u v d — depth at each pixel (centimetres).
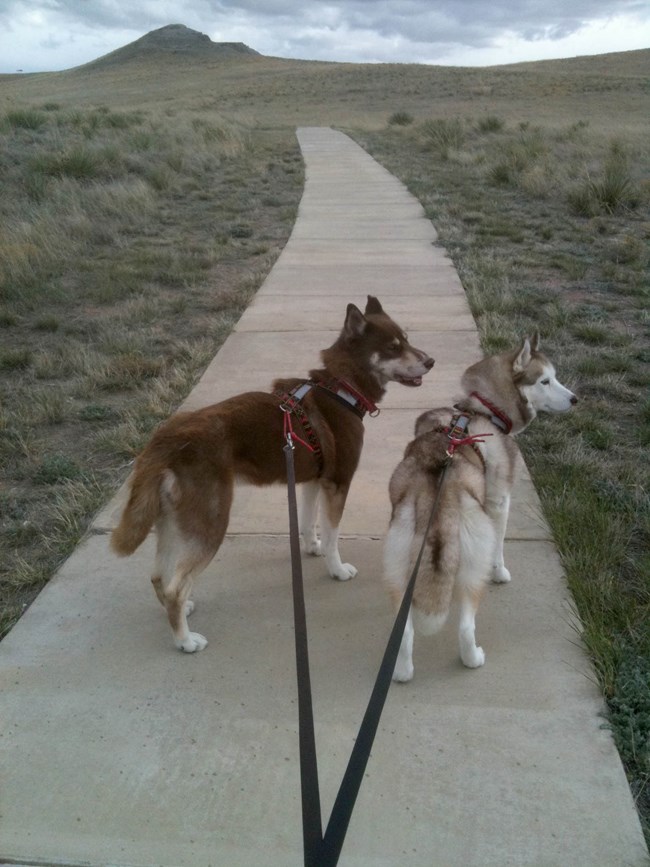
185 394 662
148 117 2780
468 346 749
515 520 467
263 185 1788
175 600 351
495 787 287
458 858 260
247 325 830
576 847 263
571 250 1134
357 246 1172
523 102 4859
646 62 7681
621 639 356
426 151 2414
